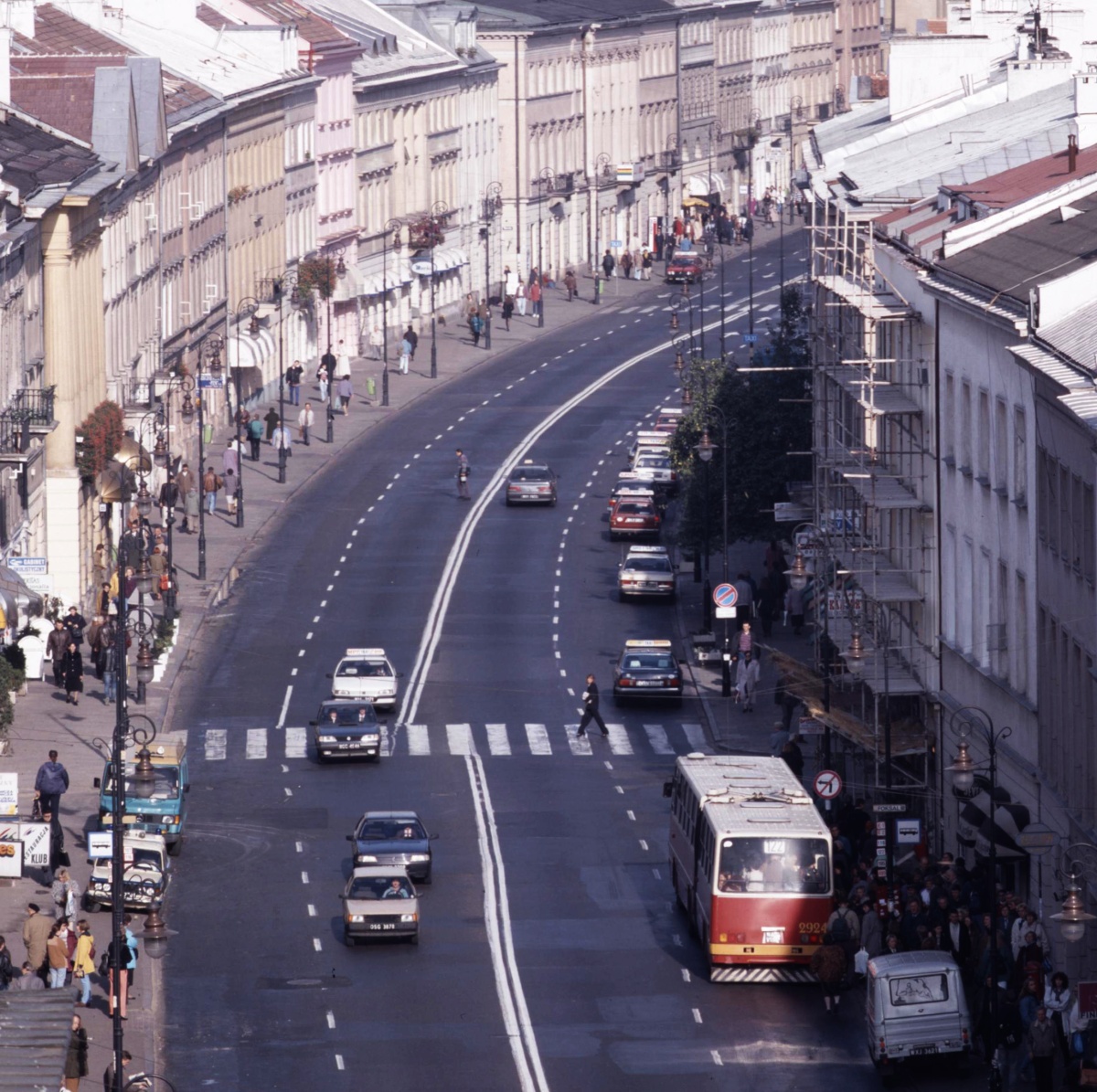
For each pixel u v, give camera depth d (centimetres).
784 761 12556
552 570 18888
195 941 10881
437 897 11569
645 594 17975
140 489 17450
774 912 10238
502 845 12450
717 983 10306
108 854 11056
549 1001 10088
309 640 16662
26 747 13688
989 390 11719
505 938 10962
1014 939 9819
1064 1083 8694
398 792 13412
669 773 13900
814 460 16225
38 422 15138
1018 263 11994
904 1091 8912
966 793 9281
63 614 16200
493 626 17238
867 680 12888
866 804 12788
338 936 10981
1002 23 19388
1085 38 18650
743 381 18112
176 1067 9294
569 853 12325
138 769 9650
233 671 15850
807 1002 10075
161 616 16312
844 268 14812
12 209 14875
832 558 14112
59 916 10625
